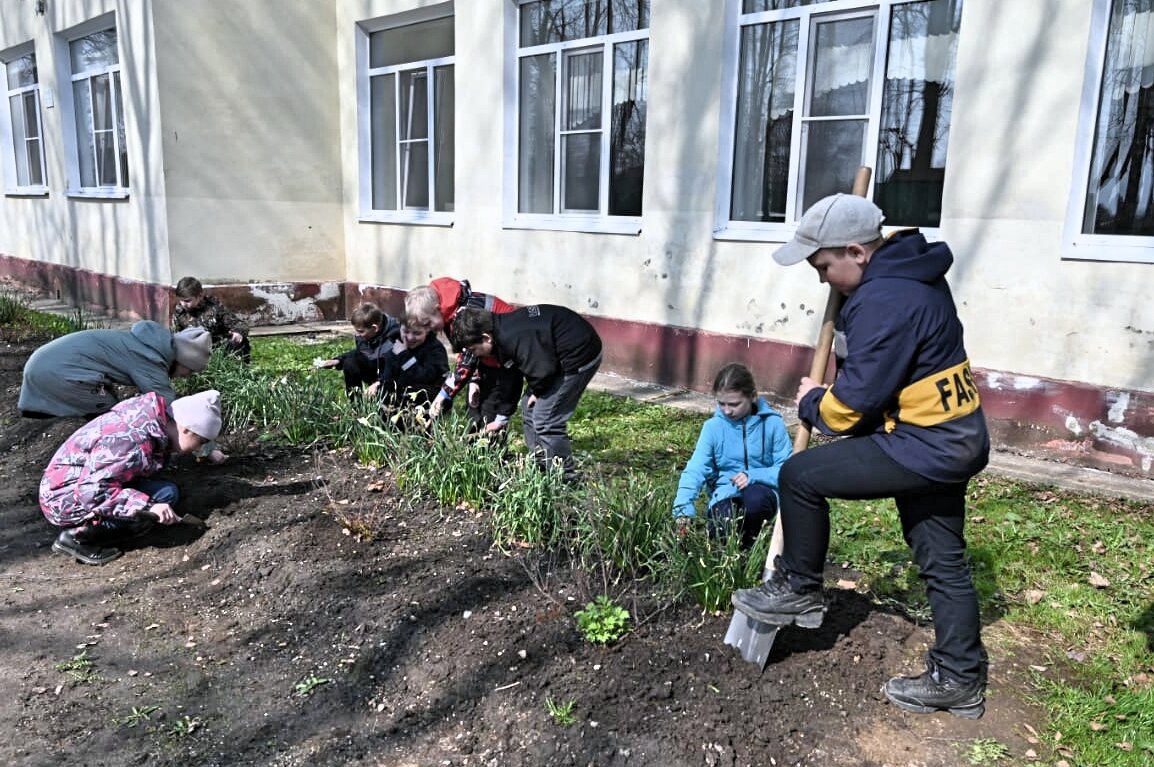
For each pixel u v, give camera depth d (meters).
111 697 3.08
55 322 10.54
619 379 8.51
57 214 13.75
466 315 4.15
